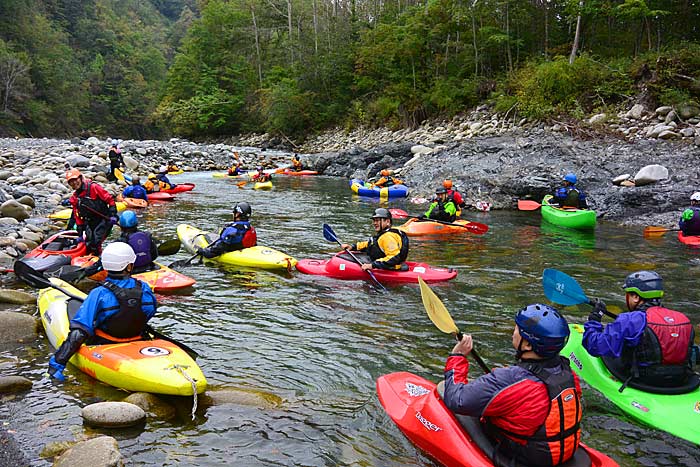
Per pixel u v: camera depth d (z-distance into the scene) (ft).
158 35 344.90
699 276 27.09
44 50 196.44
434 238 36.96
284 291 24.07
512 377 9.66
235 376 15.89
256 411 13.74
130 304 15.10
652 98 64.59
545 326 9.36
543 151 59.00
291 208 49.16
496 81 92.89
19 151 69.31
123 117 234.99
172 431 12.70
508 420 9.82
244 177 76.33
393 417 13.05
